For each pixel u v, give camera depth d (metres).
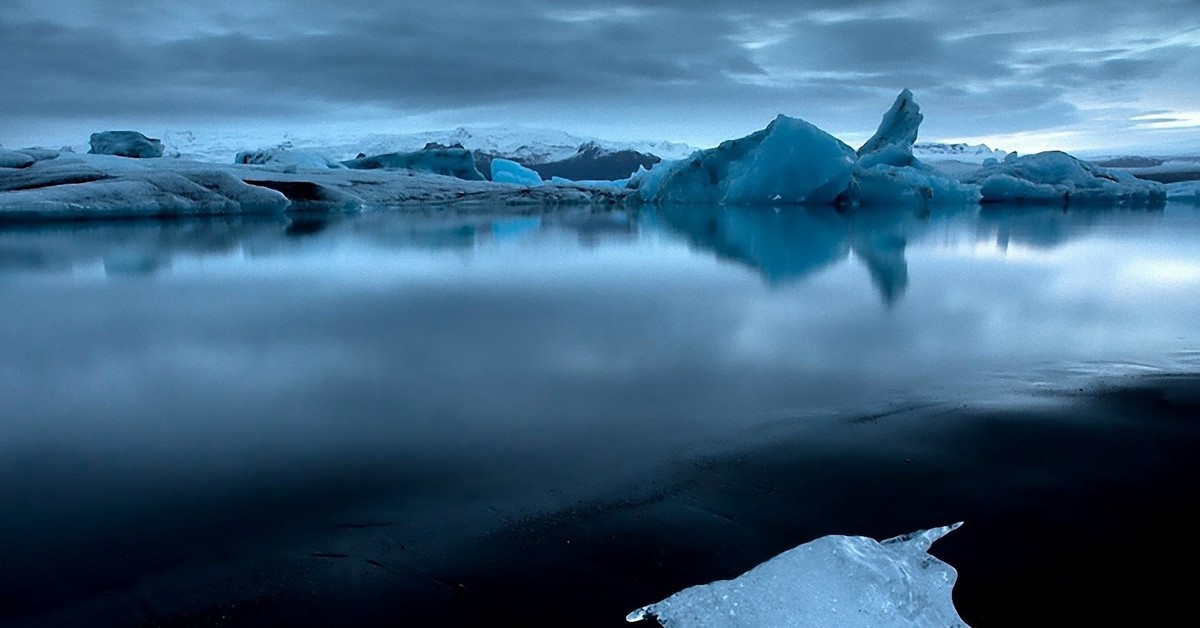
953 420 4.70
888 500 3.60
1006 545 3.15
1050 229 20.20
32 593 3.02
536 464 4.24
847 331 8.02
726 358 6.81
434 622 2.74
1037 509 3.45
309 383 6.18
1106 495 3.57
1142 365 6.07
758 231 21.03
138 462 4.42
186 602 2.92
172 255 15.88
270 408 5.45
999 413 4.80
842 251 16.20
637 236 20.11
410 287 11.77
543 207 33.91
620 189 44.03
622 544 3.26
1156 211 26.45
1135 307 9.10
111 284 12.10
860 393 5.52
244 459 4.43
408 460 4.36
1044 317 8.57
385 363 6.82
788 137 27.50
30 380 6.38
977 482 3.76
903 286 11.30
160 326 8.78
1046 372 5.95
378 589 2.96
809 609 2.69
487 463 4.27
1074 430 4.43
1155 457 4.00
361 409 5.39
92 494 3.96
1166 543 3.14
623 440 4.61
